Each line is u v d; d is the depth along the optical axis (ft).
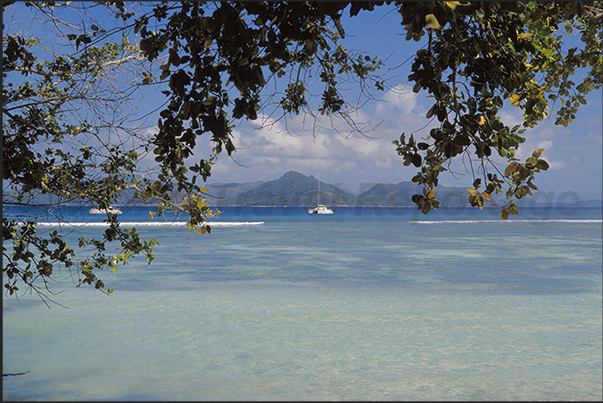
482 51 10.19
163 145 11.53
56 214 19.34
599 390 28.71
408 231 195.72
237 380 29.89
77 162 19.31
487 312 50.16
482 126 10.47
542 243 141.38
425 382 29.89
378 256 105.19
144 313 48.06
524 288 65.31
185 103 10.37
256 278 72.90
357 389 28.55
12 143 16.81
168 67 10.53
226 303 53.72
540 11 9.77
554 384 29.73
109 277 71.31
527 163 10.19
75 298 55.26
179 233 164.86
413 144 10.68
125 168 19.70
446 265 90.99
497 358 34.81
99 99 19.17
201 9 11.07
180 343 37.93
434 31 10.18
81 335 40.01
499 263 94.22
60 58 20.94
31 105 18.74
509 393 28.14
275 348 36.83
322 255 106.11
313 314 48.49
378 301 55.57
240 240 144.66
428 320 46.26
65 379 29.55
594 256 107.45
